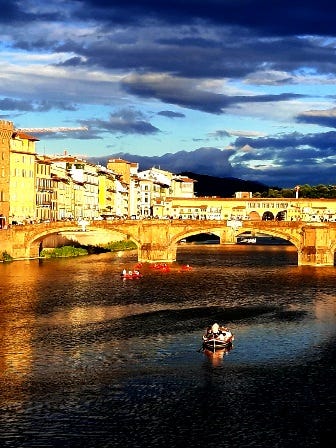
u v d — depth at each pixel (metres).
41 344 81.44
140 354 77.06
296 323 94.88
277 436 54.84
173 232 184.12
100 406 60.53
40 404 60.94
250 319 97.69
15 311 102.38
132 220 183.62
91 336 85.69
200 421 57.53
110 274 150.50
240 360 74.75
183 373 69.88
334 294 121.81
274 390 64.81
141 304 109.94
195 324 93.69
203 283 137.00
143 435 54.91
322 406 60.84
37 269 158.88
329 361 74.50
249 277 148.00
